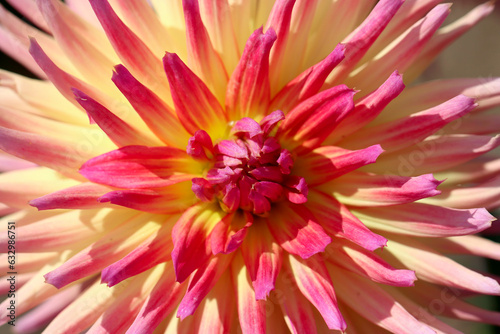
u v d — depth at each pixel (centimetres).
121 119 23
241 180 23
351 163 23
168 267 23
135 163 23
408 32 24
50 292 24
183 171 24
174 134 24
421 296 25
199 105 23
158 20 24
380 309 23
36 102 24
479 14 25
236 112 24
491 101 25
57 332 23
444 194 24
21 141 23
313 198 24
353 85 24
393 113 25
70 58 24
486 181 24
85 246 24
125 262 22
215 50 24
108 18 23
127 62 23
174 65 23
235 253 24
